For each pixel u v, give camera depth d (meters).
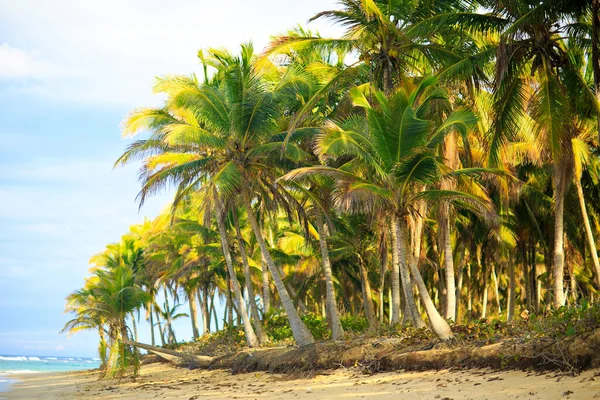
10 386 38.41
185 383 27.36
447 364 18.12
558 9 19.19
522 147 27.45
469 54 25.16
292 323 27.62
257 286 53.88
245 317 33.91
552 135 20.17
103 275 33.25
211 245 46.41
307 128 28.55
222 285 57.97
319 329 34.00
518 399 12.15
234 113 28.31
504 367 15.91
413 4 24.02
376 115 19.41
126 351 32.03
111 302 31.89
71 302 33.28
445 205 25.92
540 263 44.31
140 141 32.66
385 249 31.75
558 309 17.38
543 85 20.48
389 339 22.66
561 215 22.52
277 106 28.81
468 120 18.75
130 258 67.00
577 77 21.03
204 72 34.84
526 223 34.97
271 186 30.02
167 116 30.83
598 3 18.36
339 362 22.97
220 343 39.22
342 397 16.33
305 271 41.75
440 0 24.22
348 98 28.59
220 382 25.81
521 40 20.69
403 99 19.33
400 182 19.92
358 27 25.47
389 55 25.20
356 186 18.94
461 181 25.70
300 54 28.83
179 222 44.28
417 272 20.23
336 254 39.59
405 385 16.80
